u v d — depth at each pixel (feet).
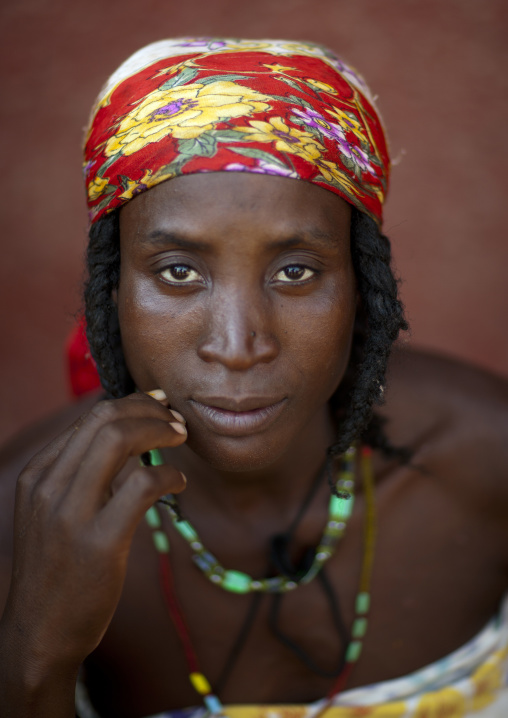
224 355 3.34
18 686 3.51
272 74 3.64
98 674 5.11
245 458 3.57
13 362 11.16
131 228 3.57
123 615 4.89
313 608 4.96
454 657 5.29
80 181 10.82
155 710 5.09
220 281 3.39
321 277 3.54
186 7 10.44
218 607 4.87
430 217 10.96
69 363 5.87
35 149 10.75
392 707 5.05
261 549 4.84
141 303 3.55
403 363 5.33
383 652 5.17
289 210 3.36
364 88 4.21
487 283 11.10
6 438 11.07
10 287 11.07
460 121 10.69
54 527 3.27
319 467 4.78
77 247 10.94
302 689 5.08
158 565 4.85
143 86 3.74
